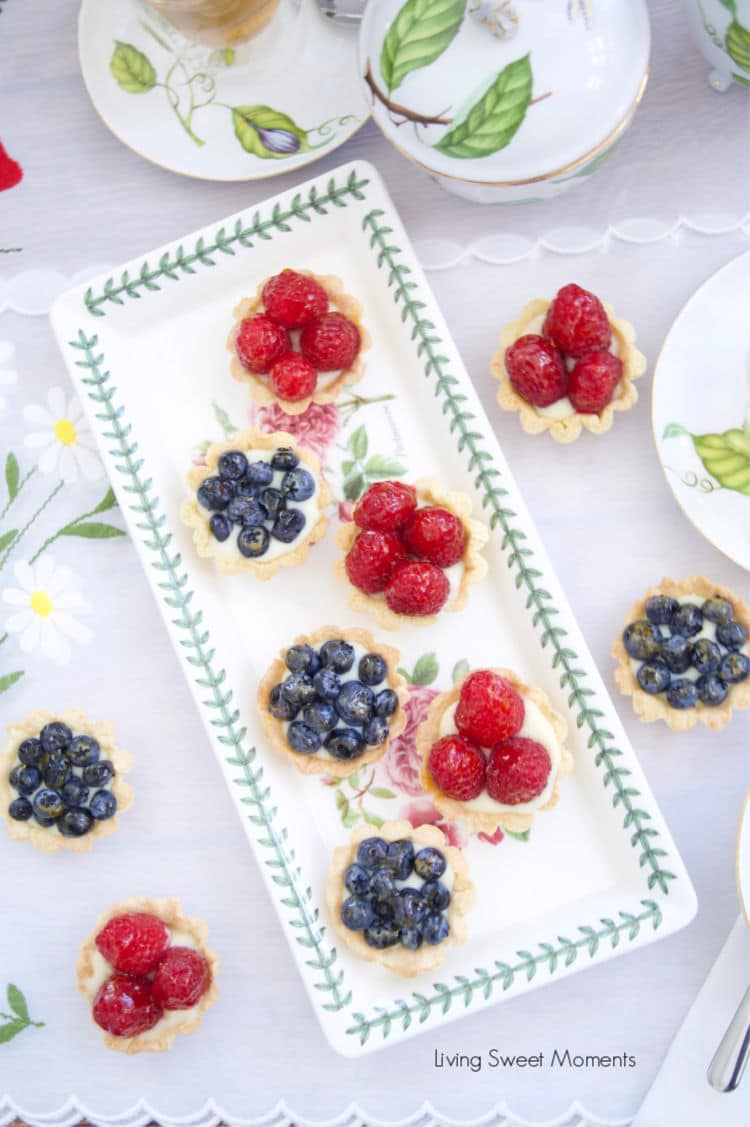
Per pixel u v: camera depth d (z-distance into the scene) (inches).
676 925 36.7
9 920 38.9
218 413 38.9
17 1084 38.6
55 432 39.4
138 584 39.1
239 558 37.7
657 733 38.1
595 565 38.4
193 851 38.6
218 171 38.5
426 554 36.8
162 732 38.8
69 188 39.5
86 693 39.0
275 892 36.9
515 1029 38.1
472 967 37.0
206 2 35.6
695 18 36.0
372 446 38.6
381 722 36.9
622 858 37.3
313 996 36.7
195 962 37.2
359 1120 38.1
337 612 38.4
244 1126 38.1
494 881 37.7
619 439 38.4
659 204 38.5
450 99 33.8
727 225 38.4
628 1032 37.8
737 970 37.6
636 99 34.1
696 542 38.2
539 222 38.7
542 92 33.6
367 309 38.8
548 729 36.8
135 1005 37.0
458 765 36.2
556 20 33.3
